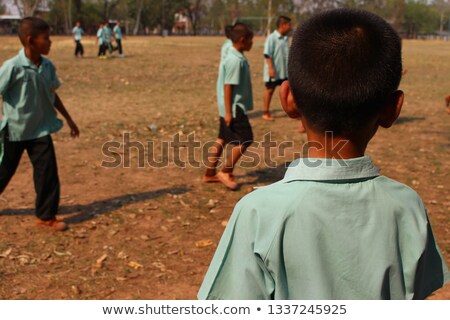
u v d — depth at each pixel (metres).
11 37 67.00
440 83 17.91
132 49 37.72
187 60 27.06
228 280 1.51
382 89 1.44
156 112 11.66
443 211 5.80
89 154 8.12
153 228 5.35
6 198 6.14
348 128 1.45
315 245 1.39
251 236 1.44
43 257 4.68
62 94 14.50
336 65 1.42
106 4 98.44
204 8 122.50
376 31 1.46
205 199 6.20
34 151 5.10
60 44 43.72
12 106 4.91
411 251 1.49
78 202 6.06
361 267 1.42
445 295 4.07
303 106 1.48
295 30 1.56
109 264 4.58
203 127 10.07
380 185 1.48
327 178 1.43
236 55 6.02
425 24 110.88
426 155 8.20
